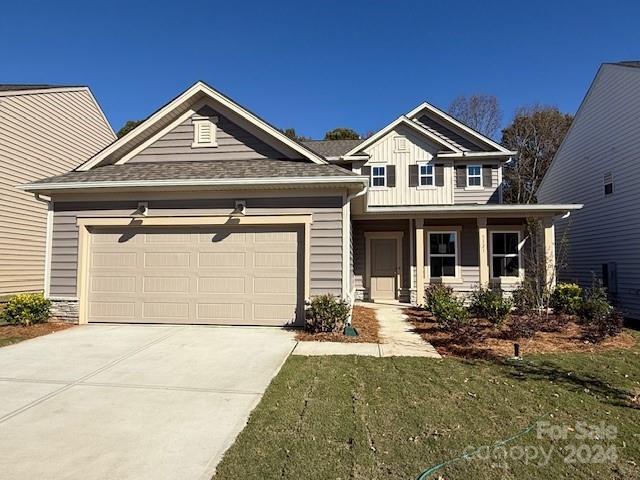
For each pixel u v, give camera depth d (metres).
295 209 8.80
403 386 5.11
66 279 9.22
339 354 6.68
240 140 10.18
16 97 12.97
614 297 13.33
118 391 4.92
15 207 13.03
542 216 12.70
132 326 8.88
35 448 3.50
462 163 15.92
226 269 9.01
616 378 5.59
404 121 15.80
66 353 6.65
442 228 14.17
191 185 8.63
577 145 15.93
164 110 10.01
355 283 14.65
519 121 32.50
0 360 6.23
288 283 8.86
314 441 3.60
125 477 3.06
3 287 12.62
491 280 13.72
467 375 5.62
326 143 18.81
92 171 9.78
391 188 15.81
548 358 6.64
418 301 12.80
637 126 12.16
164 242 9.19
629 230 12.58
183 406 4.45
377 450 3.44
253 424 3.96
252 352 6.74
